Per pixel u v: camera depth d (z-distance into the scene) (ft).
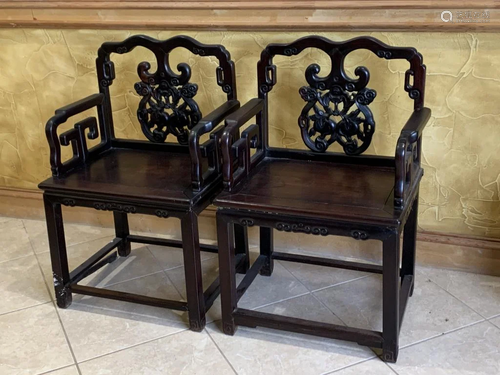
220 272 6.10
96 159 6.98
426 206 7.26
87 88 8.07
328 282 7.25
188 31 7.35
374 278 7.30
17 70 8.26
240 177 6.14
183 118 6.95
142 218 8.51
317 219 5.57
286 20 6.82
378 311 6.68
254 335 6.34
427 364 5.85
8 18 7.86
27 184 8.97
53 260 6.66
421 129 5.67
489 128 6.69
